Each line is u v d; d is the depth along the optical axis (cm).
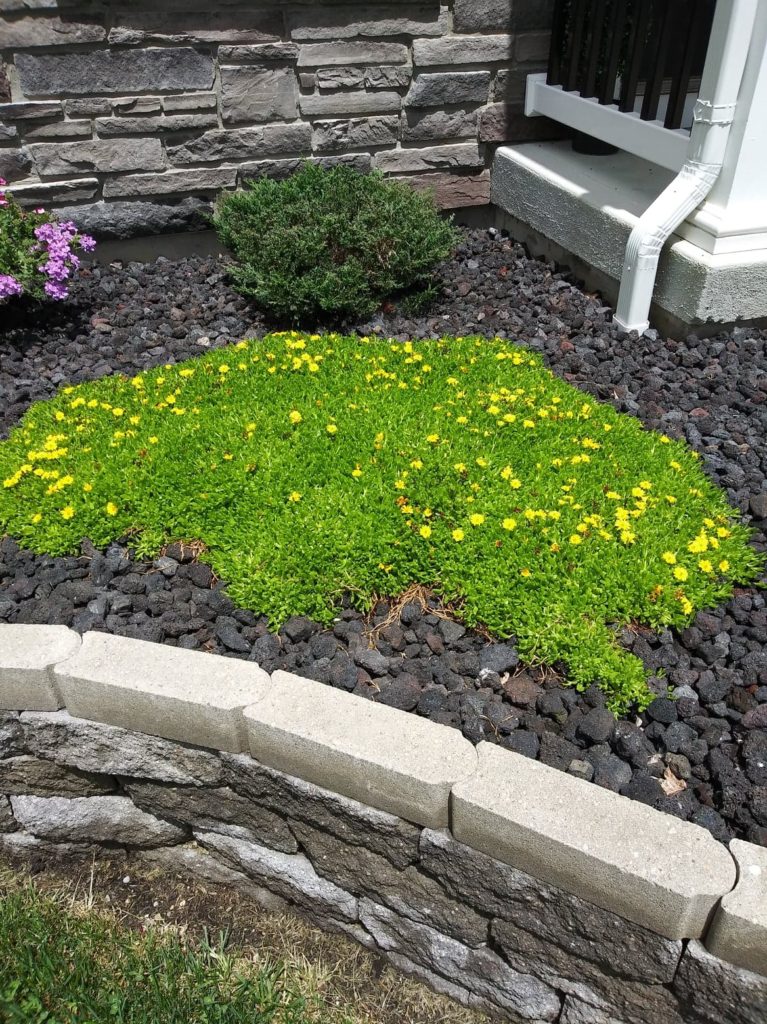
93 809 240
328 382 335
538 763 182
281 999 208
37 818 244
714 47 329
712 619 237
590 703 217
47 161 441
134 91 432
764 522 275
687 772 203
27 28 402
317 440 293
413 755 183
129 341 393
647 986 180
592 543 250
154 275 464
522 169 473
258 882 234
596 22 422
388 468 279
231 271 416
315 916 228
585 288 444
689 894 157
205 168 464
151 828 240
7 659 210
